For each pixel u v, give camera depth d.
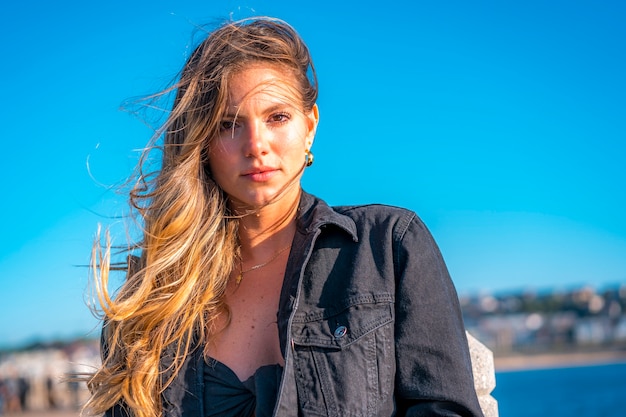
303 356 2.18
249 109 2.27
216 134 2.34
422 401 2.14
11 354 74.81
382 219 2.35
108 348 2.49
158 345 2.34
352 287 2.22
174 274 2.39
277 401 2.10
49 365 56.59
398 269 2.26
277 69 2.30
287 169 2.30
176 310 2.34
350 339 2.16
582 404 75.62
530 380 143.62
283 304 2.25
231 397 2.25
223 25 2.42
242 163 2.29
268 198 2.29
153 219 2.43
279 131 2.29
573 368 182.25
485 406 2.91
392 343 2.18
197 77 2.36
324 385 2.13
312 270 2.28
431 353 2.15
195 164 2.39
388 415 2.13
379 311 2.20
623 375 141.62
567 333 195.25
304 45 2.43
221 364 2.29
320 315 2.22
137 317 2.38
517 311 197.62
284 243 2.42
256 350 2.29
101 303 2.45
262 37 2.32
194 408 2.28
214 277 2.38
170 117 2.50
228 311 2.38
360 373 2.13
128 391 2.34
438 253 2.35
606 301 193.88
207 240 2.38
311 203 2.45
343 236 2.33
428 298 2.21
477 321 199.25
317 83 2.43
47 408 53.97
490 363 2.96
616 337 193.75
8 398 54.62
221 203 2.44
